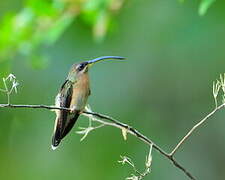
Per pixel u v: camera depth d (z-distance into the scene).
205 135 14.16
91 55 13.16
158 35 13.01
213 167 14.04
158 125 14.04
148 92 13.92
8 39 10.77
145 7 13.05
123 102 13.79
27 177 13.72
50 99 13.55
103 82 13.72
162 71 13.70
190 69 13.41
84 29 12.36
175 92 13.98
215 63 12.88
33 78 13.56
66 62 12.95
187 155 14.17
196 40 12.28
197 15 12.25
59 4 10.43
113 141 13.61
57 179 13.60
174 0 12.74
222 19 11.94
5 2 13.58
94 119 5.91
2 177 13.73
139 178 5.59
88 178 13.45
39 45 11.53
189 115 14.12
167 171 13.59
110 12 10.46
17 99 13.65
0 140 13.90
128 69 13.74
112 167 13.41
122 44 13.52
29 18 10.64
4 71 10.98
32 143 13.86
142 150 13.55
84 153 13.66
